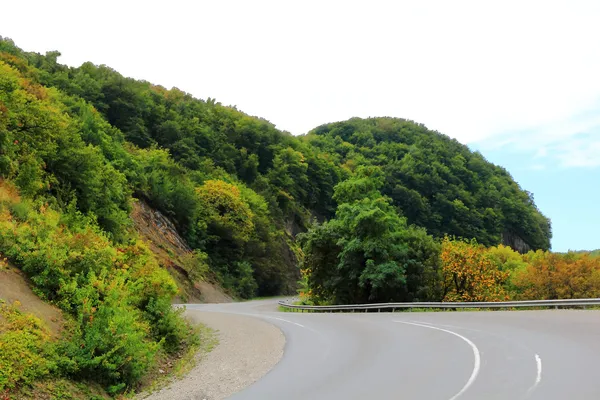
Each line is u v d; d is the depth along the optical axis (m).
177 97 125.62
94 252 16.61
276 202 97.00
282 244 90.62
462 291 43.72
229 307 41.50
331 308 35.66
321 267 41.62
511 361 10.24
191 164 91.38
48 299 14.08
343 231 40.84
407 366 10.55
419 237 40.12
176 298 47.78
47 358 11.03
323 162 135.12
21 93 29.36
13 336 10.76
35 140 27.84
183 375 13.21
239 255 73.81
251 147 120.12
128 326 13.04
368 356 12.20
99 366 11.85
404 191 142.25
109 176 37.97
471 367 9.95
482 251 46.66
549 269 55.22
